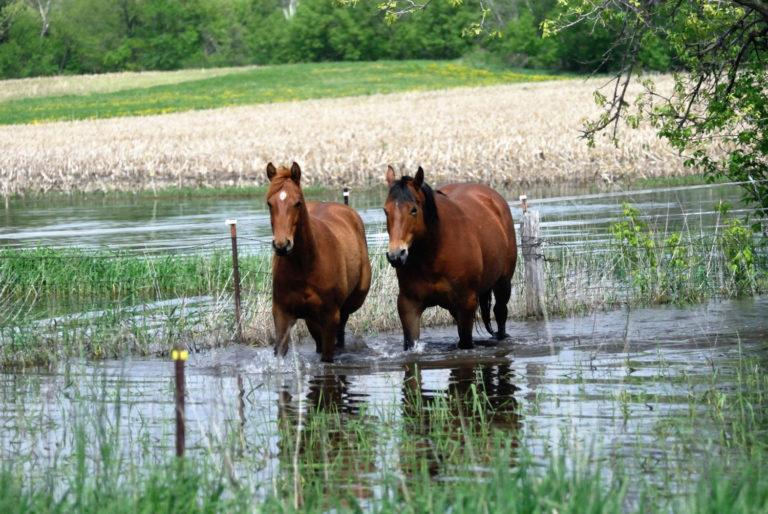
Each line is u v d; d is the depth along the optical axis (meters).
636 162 41.12
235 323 13.98
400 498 6.54
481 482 6.59
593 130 15.13
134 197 40.97
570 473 6.88
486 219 12.89
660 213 27.12
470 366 11.53
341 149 47.62
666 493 6.50
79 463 6.92
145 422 9.03
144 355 12.93
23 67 152.50
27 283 18.17
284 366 11.74
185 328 13.82
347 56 154.00
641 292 16.44
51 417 9.41
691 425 8.34
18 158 46.88
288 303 11.24
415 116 64.75
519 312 15.45
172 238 25.67
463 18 143.50
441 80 116.88
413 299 12.14
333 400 9.93
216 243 23.78
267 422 9.01
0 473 6.85
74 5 162.62
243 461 7.71
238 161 45.38
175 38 164.25
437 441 8.16
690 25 14.27
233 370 11.70
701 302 15.98
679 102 16.16
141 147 49.72
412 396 10.01
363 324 14.53
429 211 11.54
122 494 6.36
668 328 13.72
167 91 115.19
